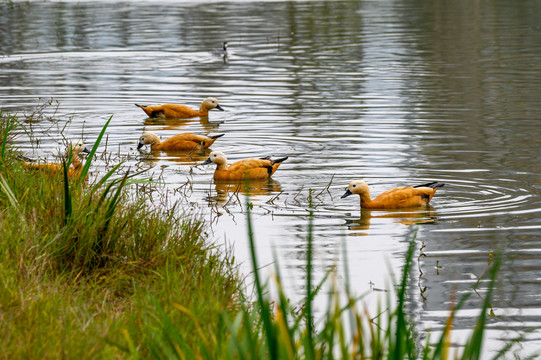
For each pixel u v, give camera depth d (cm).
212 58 4481
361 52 4559
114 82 3666
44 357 830
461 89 3278
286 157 2070
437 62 4091
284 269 1351
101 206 1262
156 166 2159
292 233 1566
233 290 1133
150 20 6606
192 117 2858
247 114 2889
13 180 1420
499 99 3031
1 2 8312
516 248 1462
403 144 2338
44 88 3466
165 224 1320
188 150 2356
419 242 1505
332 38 5262
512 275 1327
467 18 6338
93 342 866
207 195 1855
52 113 2866
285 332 725
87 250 1184
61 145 2309
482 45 4725
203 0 8675
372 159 2173
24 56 4594
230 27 6031
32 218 1213
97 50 4869
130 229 1271
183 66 4203
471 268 1361
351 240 1518
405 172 2033
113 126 2683
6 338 866
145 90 3450
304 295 1217
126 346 875
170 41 5281
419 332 1113
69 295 1031
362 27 5878
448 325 782
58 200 1305
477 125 2572
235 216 1683
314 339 851
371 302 1212
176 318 952
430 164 2102
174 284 1080
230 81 3678
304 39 5247
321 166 2119
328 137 2464
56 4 8169
